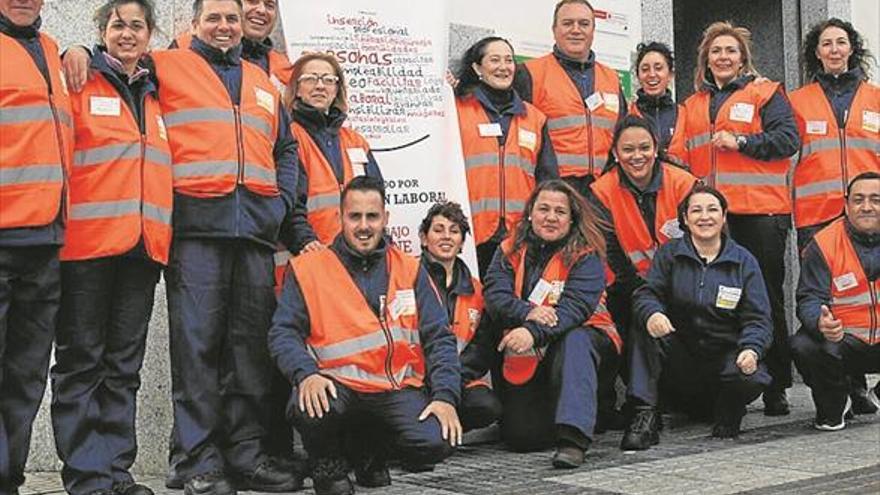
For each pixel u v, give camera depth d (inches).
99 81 182.4
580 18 268.4
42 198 166.6
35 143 166.2
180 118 192.2
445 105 248.4
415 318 200.7
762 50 393.4
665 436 251.0
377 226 197.5
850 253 254.5
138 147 182.5
